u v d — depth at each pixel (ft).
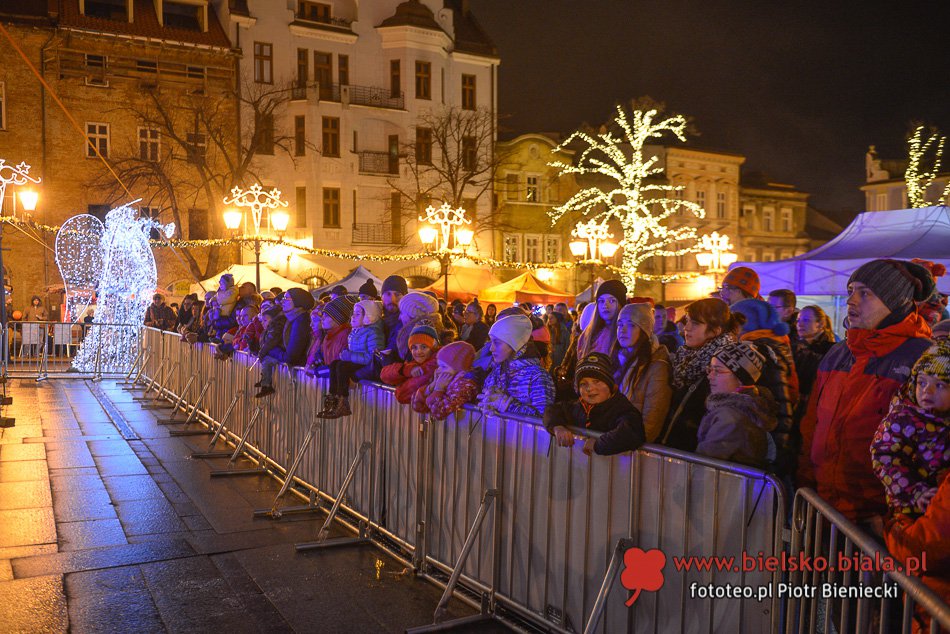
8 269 91.40
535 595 13.07
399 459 17.33
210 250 96.94
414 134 118.11
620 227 135.13
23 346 57.62
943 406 7.68
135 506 21.16
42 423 34.50
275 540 18.42
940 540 7.09
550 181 130.11
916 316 9.45
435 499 15.93
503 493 13.93
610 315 14.17
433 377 16.17
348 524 19.13
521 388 13.70
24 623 13.46
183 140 101.04
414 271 117.19
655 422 11.41
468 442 14.92
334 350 20.65
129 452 28.45
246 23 105.19
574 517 12.26
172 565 16.57
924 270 9.44
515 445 13.66
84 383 51.49
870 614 7.22
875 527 9.11
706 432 10.21
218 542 18.17
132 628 13.37
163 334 43.98
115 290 56.54
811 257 40.16
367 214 114.32
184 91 101.71
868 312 9.44
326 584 15.64
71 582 15.46
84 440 30.60
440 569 15.66
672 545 10.53
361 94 115.44
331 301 21.08
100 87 96.99
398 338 18.29
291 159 108.37
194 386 36.45
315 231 108.78
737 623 9.62
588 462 12.00
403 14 116.78
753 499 9.45
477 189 122.72
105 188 96.89
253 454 27.12
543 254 129.39
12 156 92.73
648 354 11.95
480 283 88.12
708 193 146.30
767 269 41.86
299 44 110.11
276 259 102.27
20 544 17.74
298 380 23.00
